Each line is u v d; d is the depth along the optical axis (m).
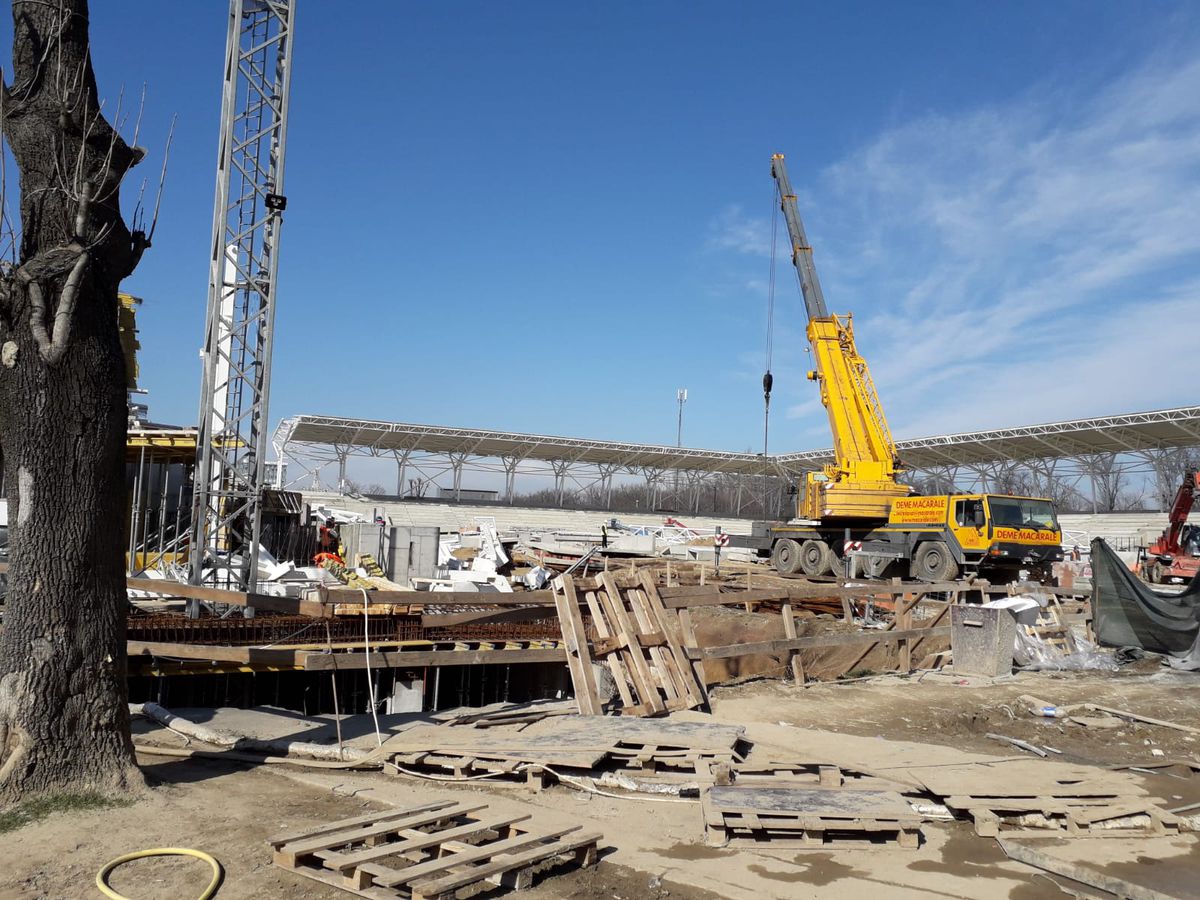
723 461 65.38
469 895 4.96
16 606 6.32
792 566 28.56
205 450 13.88
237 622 11.83
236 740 8.28
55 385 6.33
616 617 9.98
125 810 6.12
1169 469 51.59
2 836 5.55
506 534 41.16
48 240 6.45
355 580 17.86
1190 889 5.23
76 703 6.33
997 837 6.03
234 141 14.27
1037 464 54.56
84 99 6.49
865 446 26.03
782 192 29.34
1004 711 10.17
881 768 7.20
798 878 5.37
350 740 8.34
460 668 13.63
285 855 5.18
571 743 7.49
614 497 81.12
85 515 6.41
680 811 6.52
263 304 14.43
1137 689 11.59
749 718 9.43
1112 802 6.47
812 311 27.42
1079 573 29.41
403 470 59.19
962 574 23.73
